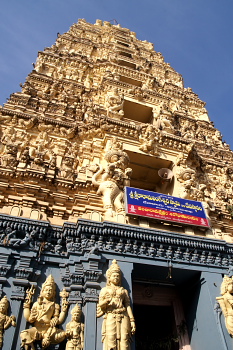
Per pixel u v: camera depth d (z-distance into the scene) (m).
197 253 10.14
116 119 14.65
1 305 7.29
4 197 10.30
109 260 8.82
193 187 14.02
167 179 14.49
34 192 10.55
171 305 11.05
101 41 27.22
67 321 7.81
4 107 14.15
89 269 8.35
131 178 16.06
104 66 21.42
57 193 11.08
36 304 7.69
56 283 8.45
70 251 8.77
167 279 10.60
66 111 15.72
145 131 14.65
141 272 9.81
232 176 17.47
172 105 21.97
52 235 9.16
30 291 7.89
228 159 19.30
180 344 9.93
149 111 19.53
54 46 22.06
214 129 22.22
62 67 19.78
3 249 8.25
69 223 9.16
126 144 14.14
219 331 8.66
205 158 17.89
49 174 11.28
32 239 8.65
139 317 11.66
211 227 12.01
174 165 14.70
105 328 7.42
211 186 16.33
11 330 7.09
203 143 19.20
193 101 24.56
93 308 7.81
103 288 8.04
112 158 12.66
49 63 19.88
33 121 13.66
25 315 7.45
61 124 14.21
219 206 14.69
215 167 17.55
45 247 8.84
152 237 9.55
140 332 11.20
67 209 10.95
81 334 7.46
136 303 10.54
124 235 9.24
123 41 28.98
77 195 11.11
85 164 13.09
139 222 10.52
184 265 9.79
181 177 14.11
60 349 7.46
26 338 7.01
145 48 30.61
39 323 7.48
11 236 8.47
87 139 14.25
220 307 9.23
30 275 8.19
